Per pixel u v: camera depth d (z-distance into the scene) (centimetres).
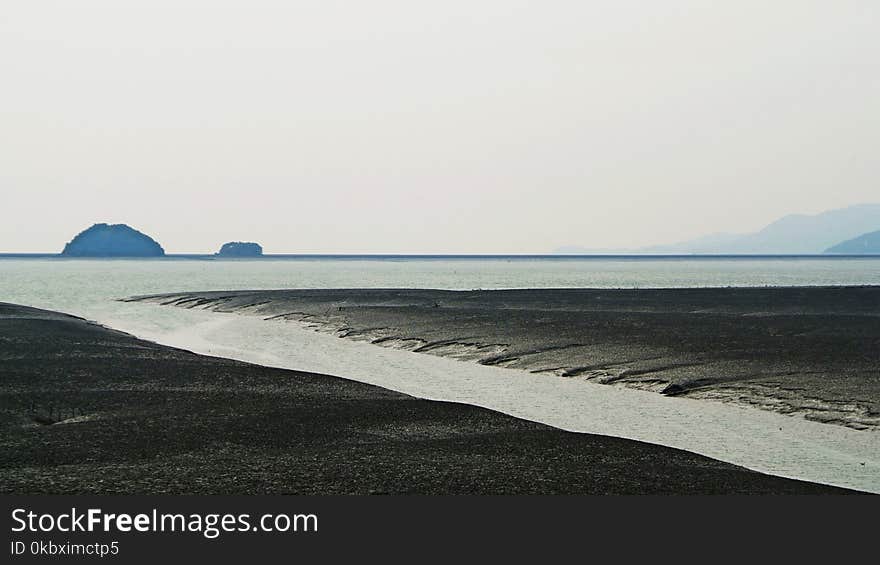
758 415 2816
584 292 8988
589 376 3622
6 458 2033
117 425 2427
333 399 2919
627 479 1917
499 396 3203
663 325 5097
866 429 2572
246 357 4422
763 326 4988
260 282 14738
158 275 18450
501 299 7869
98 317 6956
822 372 3372
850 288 9481
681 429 2612
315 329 5856
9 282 14088
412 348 4731
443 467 1992
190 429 2386
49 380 3181
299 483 1841
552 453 2159
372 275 19388
